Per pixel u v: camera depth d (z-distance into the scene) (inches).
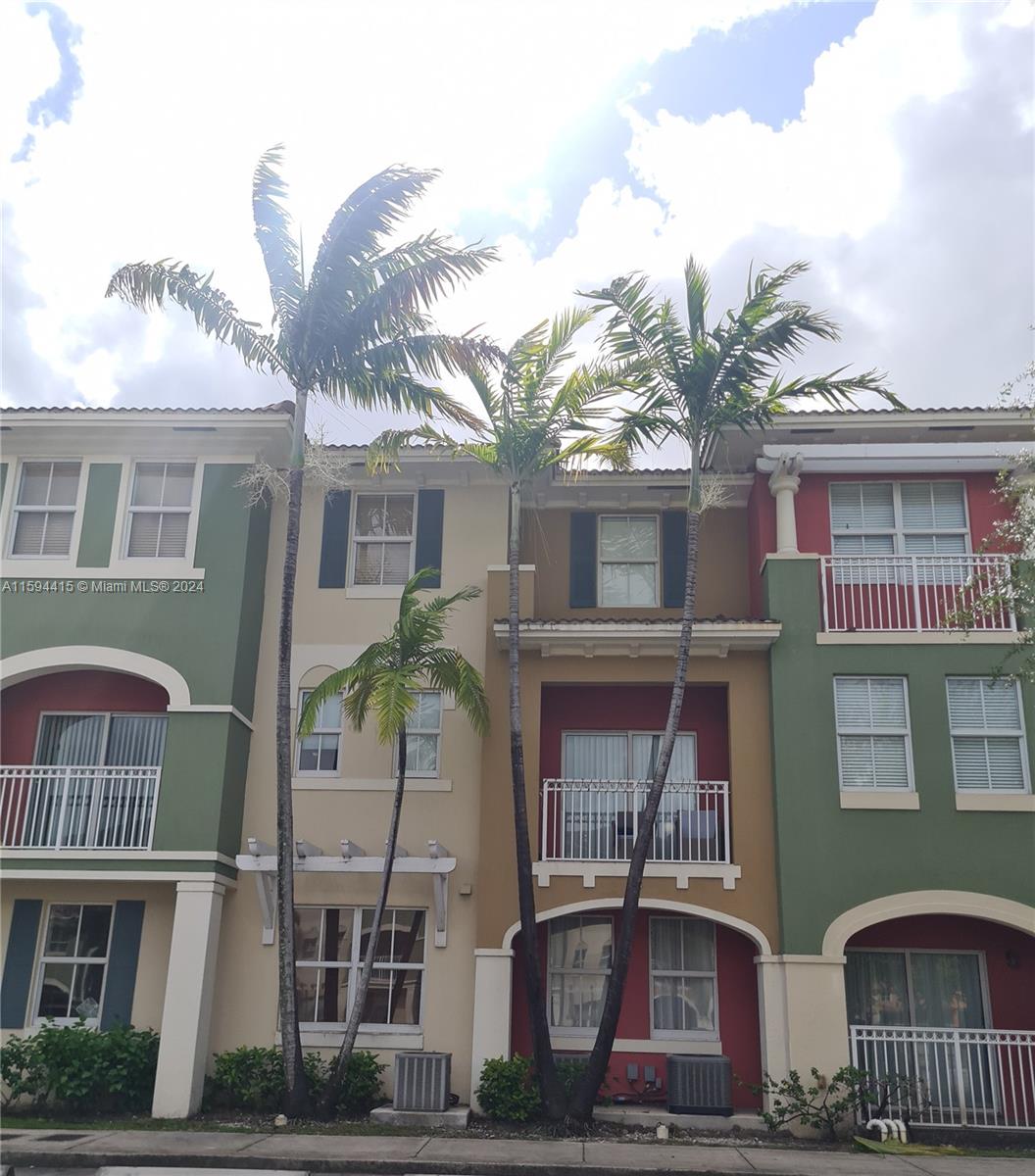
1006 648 662.5
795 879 631.8
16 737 725.3
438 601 630.5
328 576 753.0
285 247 647.8
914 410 699.4
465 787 704.4
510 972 641.0
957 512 726.5
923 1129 577.6
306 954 685.3
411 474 767.1
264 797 709.3
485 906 652.7
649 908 664.4
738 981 676.1
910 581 706.2
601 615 762.2
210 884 652.1
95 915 696.4
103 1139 531.5
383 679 589.0
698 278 631.8
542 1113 594.6
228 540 719.7
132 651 700.7
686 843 678.5
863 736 661.3
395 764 712.4
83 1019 650.2
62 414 726.5
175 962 637.9
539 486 770.2
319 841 700.0
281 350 637.9
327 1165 483.8
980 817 635.5
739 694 681.6
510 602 641.0
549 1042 593.6
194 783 671.1
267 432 724.7
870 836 636.1
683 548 773.9
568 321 652.1
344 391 652.7
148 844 676.1
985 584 676.7
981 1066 603.2
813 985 612.4
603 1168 478.9
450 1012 662.5
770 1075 607.2
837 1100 587.2
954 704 661.3
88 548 720.3
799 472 715.4
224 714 684.7
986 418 697.0
